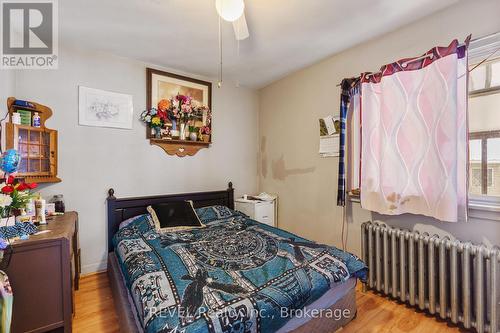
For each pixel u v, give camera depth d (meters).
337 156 2.57
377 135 2.11
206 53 2.46
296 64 2.77
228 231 2.22
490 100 1.65
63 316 1.45
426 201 1.80
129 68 2.58
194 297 1.15
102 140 2.43
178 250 1.75
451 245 1.63
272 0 1.65
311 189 2.87
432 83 1.74
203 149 3.12
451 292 1.63
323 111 2.70
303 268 1.45
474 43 1.63
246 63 2.72
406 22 1.94
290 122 3.12
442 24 1.78
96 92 2.39
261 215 3.06
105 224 2.46
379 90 2.09
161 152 2.80
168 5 1.69
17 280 1.32
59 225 1.68
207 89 3.14
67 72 2.25
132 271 1.48
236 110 3.43
